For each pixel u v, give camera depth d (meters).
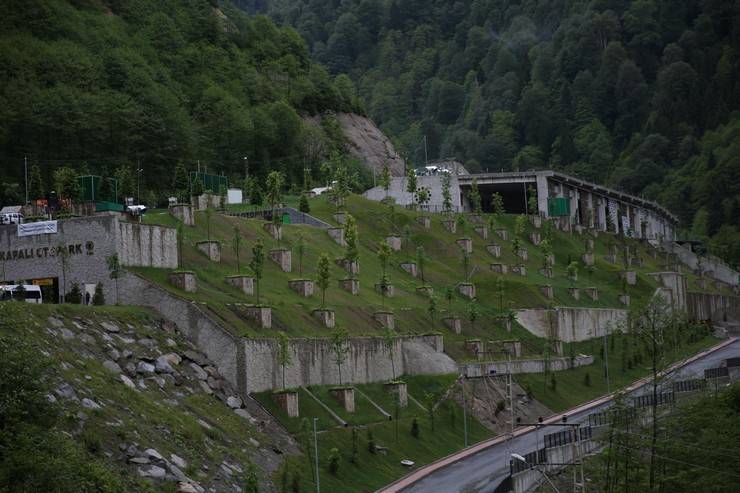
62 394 107.69
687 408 159.12
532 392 196.75
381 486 137.88
